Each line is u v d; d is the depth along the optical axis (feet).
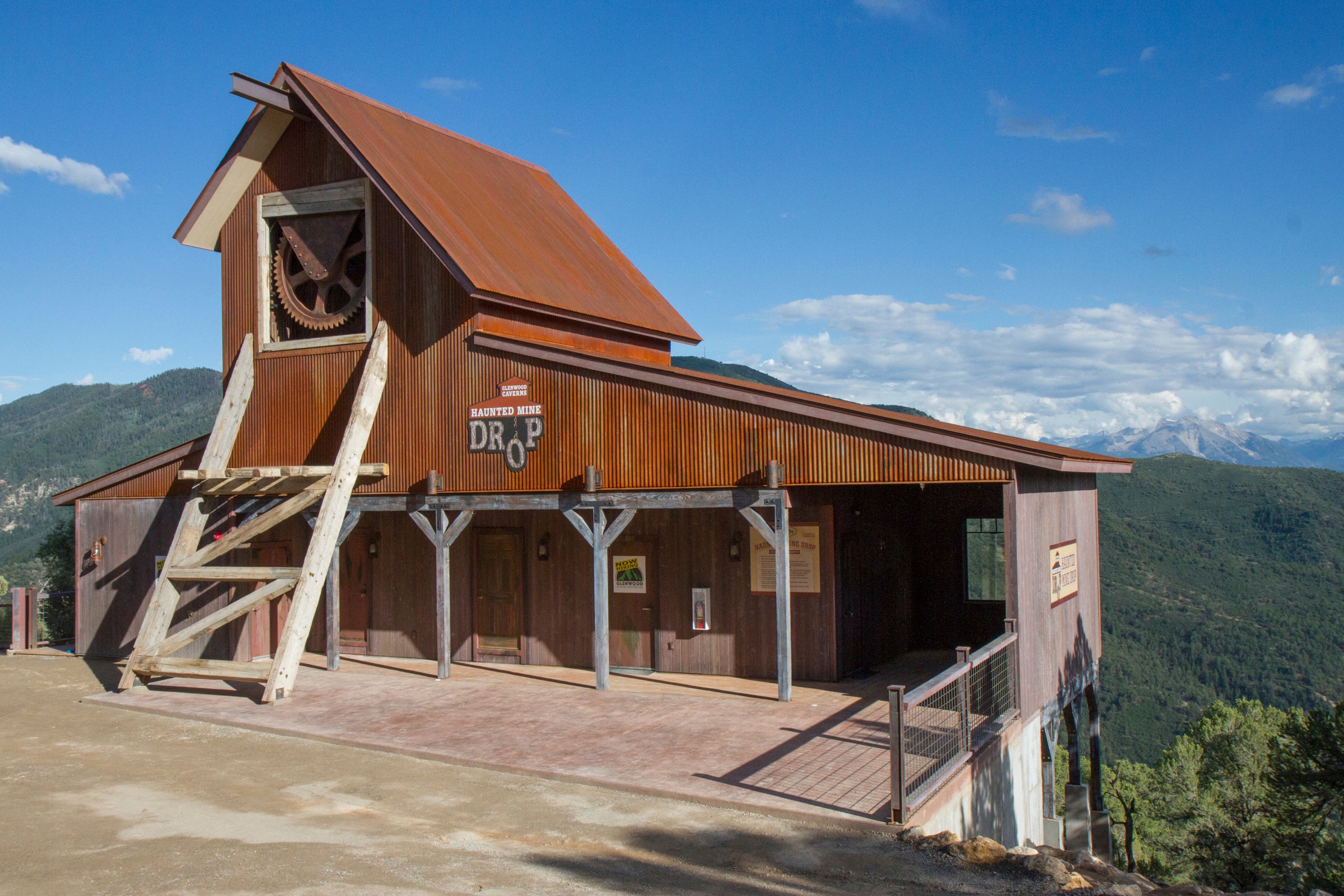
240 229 53.21
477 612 51.90
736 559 45.88
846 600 45.34
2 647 62.90
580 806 27.58
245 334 52.85
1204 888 24.14
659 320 59.36
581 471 43.39
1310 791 75.77
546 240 58.13
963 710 30.45
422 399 47.37
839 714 37.86
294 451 50.85
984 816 31.50
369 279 49.01
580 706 40.19
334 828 25.70
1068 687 43.68
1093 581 50.14
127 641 54.80
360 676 47.67
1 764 32.96
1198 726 150.10
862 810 26.37
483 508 45.62
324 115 48.37
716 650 46.16
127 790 29.63
